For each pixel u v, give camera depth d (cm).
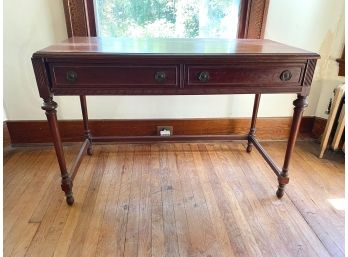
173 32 165
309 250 107
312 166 163
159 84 109
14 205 129
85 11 148
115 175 152
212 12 161
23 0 144
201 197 136
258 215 125
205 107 180
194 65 106
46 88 105
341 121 158
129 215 124
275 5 155
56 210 126
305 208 129
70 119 177
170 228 117
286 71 110
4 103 168
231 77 109
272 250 107
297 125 121
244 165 164
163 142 180
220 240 111
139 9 158
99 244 109
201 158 171
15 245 108
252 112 179
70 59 101
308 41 166
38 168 158
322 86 178
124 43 127
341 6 157
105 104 174
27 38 153
